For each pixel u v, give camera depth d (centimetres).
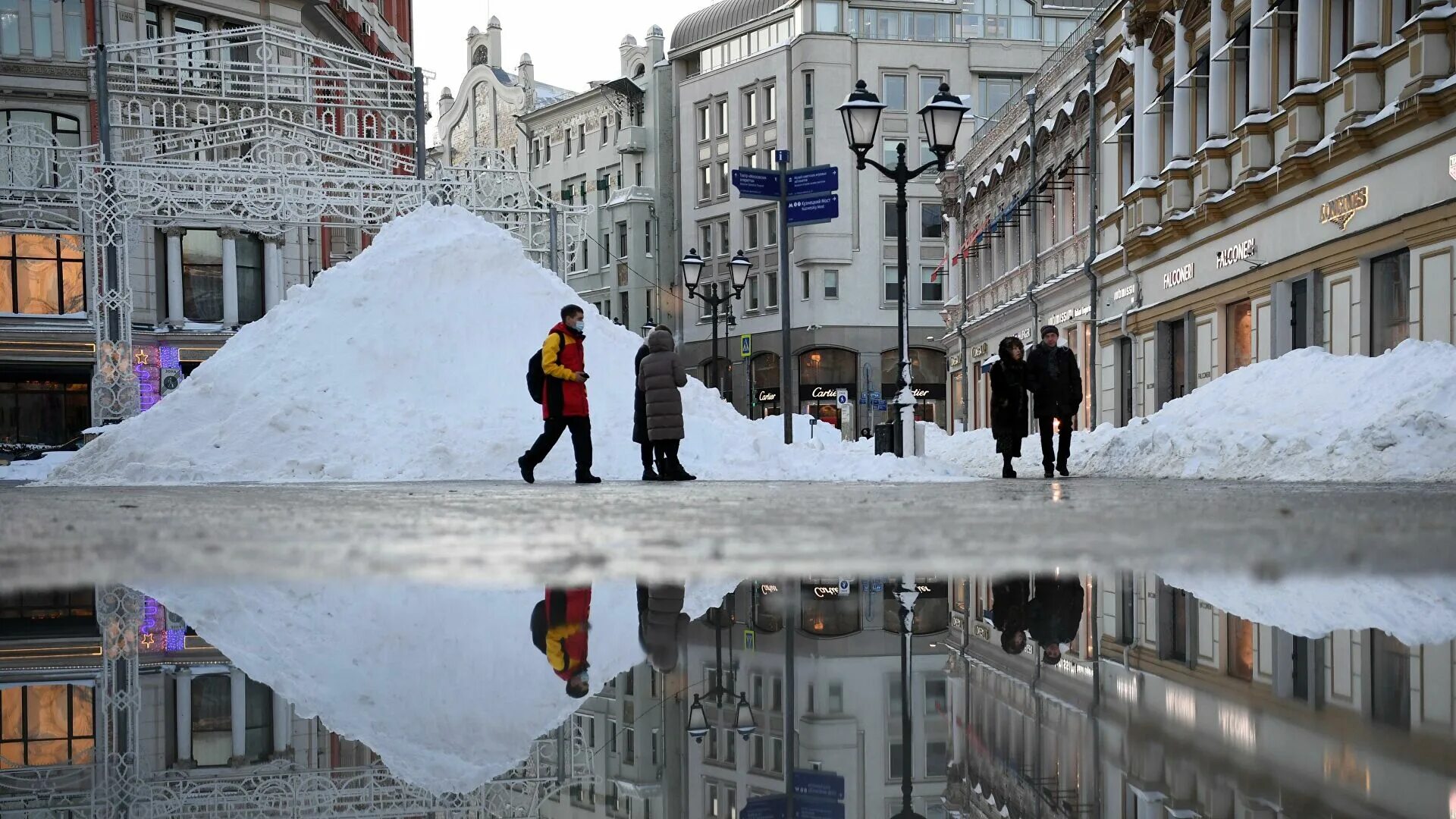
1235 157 2298
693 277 3081
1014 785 136
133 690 213
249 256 4703
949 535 520
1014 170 4012
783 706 186
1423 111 1628
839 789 140
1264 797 118
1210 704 178
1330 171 1936
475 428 1853
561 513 735
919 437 1978
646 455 1645
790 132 7150
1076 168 3244
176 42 3478
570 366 1498
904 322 1959
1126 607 291
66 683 223
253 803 142
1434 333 1658
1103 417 3088
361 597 310
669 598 305
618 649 234
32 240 4431
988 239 4450
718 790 141
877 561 394
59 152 3797
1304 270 2038
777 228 7281
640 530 565
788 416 2186
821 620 274
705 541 493
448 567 377
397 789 143
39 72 4394
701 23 7794
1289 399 1694
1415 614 268
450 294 2047
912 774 145
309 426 1830
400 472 1767
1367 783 124
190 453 1802
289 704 192
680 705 186
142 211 3206
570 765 153
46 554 459
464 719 177
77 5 4431
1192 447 1734
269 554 436
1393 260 1803
